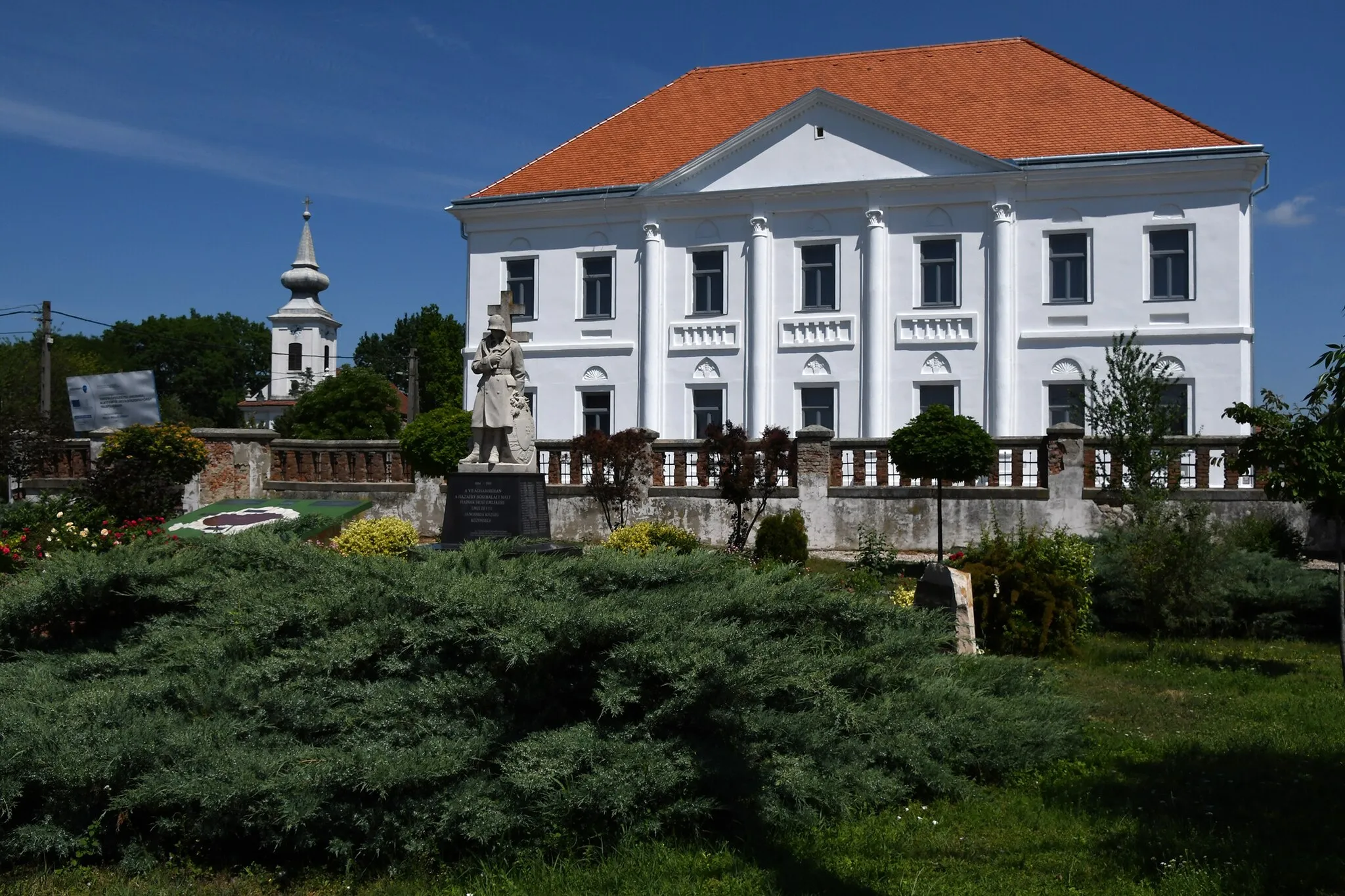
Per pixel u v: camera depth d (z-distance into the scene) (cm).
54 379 5353
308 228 8406
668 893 554
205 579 870
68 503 1786
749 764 651
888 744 719
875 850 620
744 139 2945
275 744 653
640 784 619
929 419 1953
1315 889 564
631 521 2305
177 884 586
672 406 3039
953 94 3111
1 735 636
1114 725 927
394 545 1641
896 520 2144
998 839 647
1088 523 2044
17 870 611
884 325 2883
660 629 683
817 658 739
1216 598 1351
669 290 3050
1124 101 2930
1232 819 671
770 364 2969
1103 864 602
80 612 858
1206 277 2697
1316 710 966
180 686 704
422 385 6250
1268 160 2630
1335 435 872
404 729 650
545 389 3136
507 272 3189
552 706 682
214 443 2456
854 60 3416
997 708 816
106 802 625
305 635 733
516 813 614
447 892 568
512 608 682
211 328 8150
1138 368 2144
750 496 2052
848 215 2919
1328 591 1364
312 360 8019
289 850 612
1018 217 2814
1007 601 1257
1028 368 2798
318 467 2534
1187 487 2041
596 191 3072
